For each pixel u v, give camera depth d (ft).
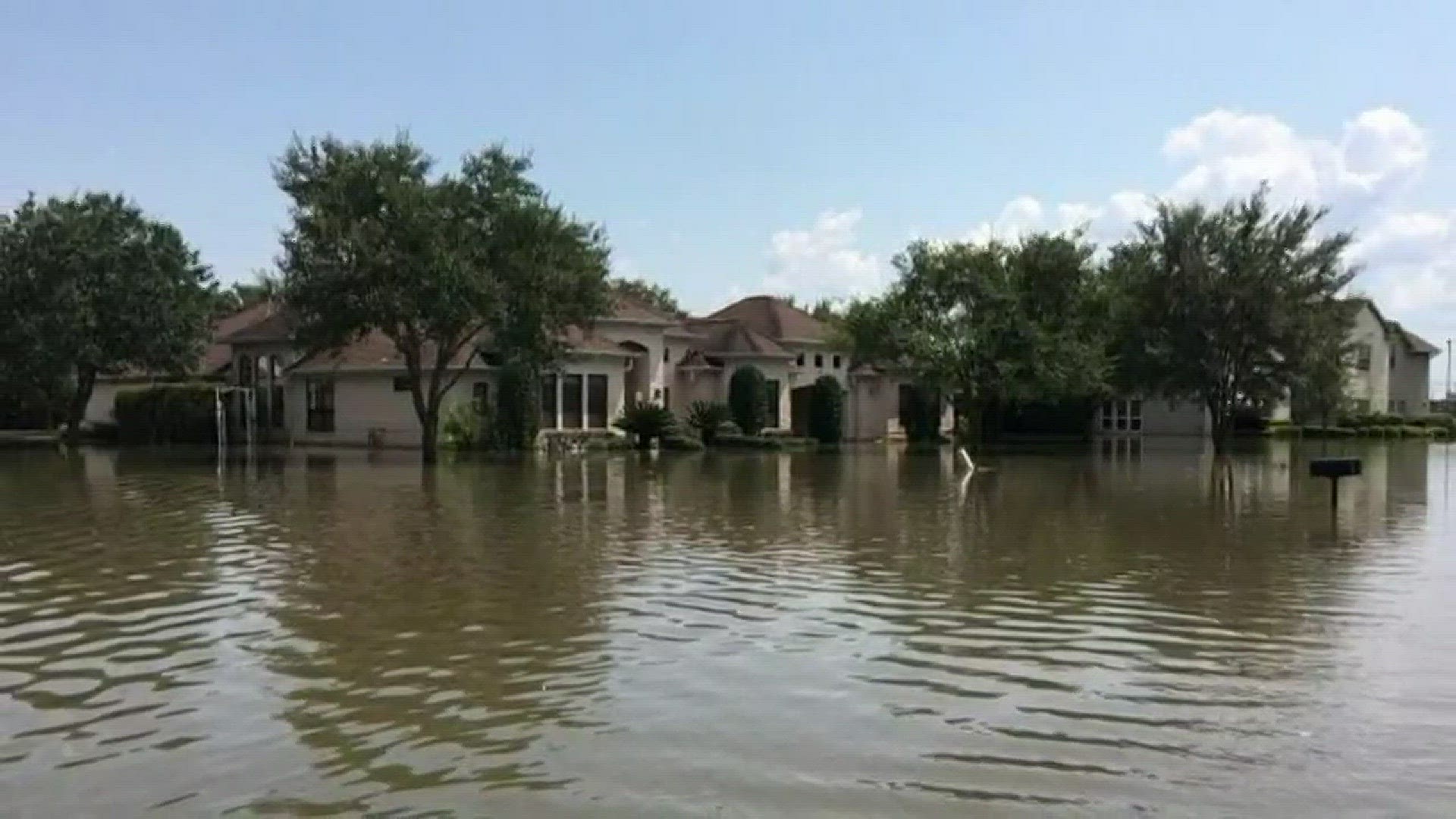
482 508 66.18
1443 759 22.12
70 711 25.21
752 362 161.07
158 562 45.11
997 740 23.27
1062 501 71.77
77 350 144.77
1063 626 33.73
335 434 145.89
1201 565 45.24
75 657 29.78
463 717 24.68
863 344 139.13
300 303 108.06
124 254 150.82
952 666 29.12
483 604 36.76
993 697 26.35
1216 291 132.46
